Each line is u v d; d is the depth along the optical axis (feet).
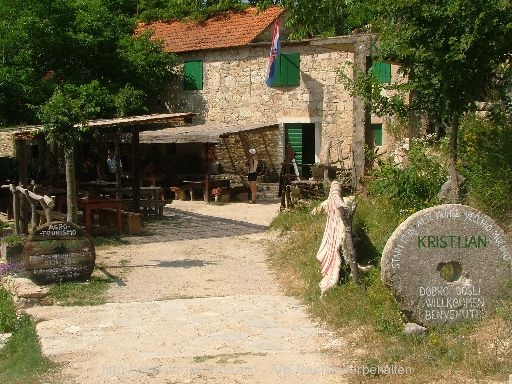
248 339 22.95
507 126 32.19
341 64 71.10
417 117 42.68
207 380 18.90
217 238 48.34
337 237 30.17
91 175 78.79
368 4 29.32
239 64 78.23
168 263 39.75
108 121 47.93
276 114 76.13
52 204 37.60
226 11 87.20
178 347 22.33
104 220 53.62
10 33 71.10
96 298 31.55
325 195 51.62
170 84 83.25
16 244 40.14
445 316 21.80
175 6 92.12
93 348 22.67
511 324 20.29
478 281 21.89
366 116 41.60
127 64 77.71
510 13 25.17
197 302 29.60
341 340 22.34
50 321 26.86
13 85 68.85
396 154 45.06
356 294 25.84
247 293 32.48
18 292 31.17
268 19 80.53
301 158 75.00
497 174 29.68
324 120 72.79
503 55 26.68
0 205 62.03
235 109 78.84
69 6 74.28
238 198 72.43
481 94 27.91
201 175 76.89
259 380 18.75
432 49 26.09
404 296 21.81
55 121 39.45
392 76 62.44
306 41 72.49
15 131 50.52
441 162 34.78
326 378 18.74
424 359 19.34
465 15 25.30
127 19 85.15
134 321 26.21
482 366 18.35
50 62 74.43
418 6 25.81
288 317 26.16
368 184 39.14
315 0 72.95
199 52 80.69
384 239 30.81
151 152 85.46
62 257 34.22
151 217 58.80
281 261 38.86
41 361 21.72
